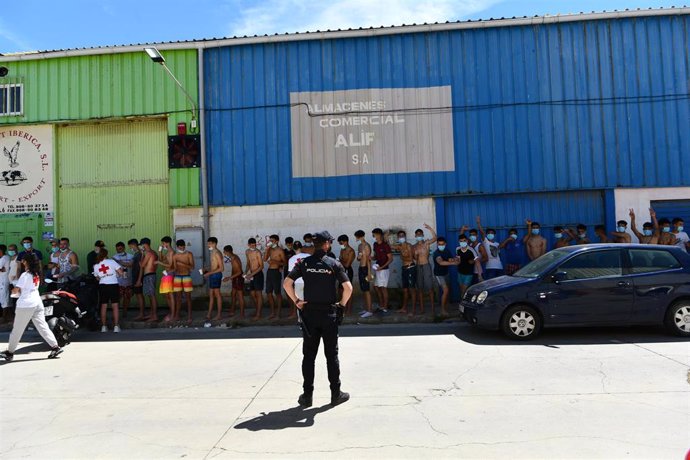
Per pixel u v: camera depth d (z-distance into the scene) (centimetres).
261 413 501
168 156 1274
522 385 568
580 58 1214
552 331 883
